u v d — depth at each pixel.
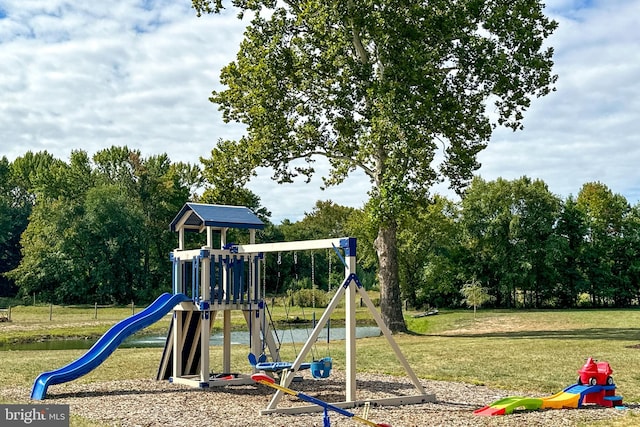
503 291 54.12
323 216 74.12
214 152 27.61
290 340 27.31
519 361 16.22
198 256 13.48
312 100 26.31
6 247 77.62
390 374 14.62
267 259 56.88
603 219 55.91
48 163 91.38
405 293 52.88
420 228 49.56
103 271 63.56
